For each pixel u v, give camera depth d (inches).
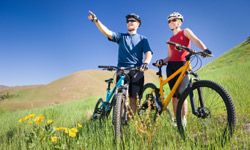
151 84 227.8
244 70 767.1
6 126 298.2
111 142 161.0
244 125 183.6
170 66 207.2
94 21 215.0
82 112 362.9
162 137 164.6
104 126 195.5
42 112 397.7
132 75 215.0
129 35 224.5
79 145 163.0
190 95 167.0
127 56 220.1
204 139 156.7
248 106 229.9
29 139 172.2
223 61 1990.7
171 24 210.7
